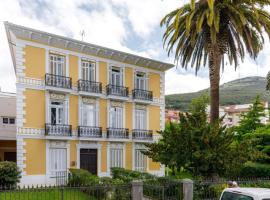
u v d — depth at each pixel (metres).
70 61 27.45
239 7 23.53
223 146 19.00
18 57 24.55
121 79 30.77
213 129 19.20
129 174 22.95
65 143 26.84
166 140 20.14
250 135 32.28
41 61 25.73
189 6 24.36
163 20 25.83
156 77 33.66
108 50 29.22
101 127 28.92
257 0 23.58
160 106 33.81
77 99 27.80
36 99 25.38
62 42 26.62
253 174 27.12
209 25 22.03
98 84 28.89
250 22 23.91
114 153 30.05
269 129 31.25
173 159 19.44
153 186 15.97
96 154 28.88
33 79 25.23
